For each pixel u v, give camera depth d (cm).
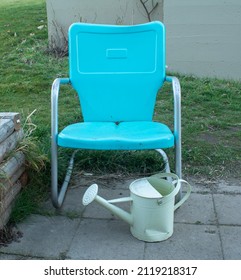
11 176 237
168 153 310
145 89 275
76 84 274
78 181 284
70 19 643
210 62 530
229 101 446
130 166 299
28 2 951
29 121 341
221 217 240
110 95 277
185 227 232
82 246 218
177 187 219
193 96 454
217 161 310
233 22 511
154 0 613
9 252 212
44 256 210
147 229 218
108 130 247
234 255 209
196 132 363
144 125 259
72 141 229
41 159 264
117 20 633
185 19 522
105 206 221
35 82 506
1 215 224
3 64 582
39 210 249
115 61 275
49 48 646
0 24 778
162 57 270
